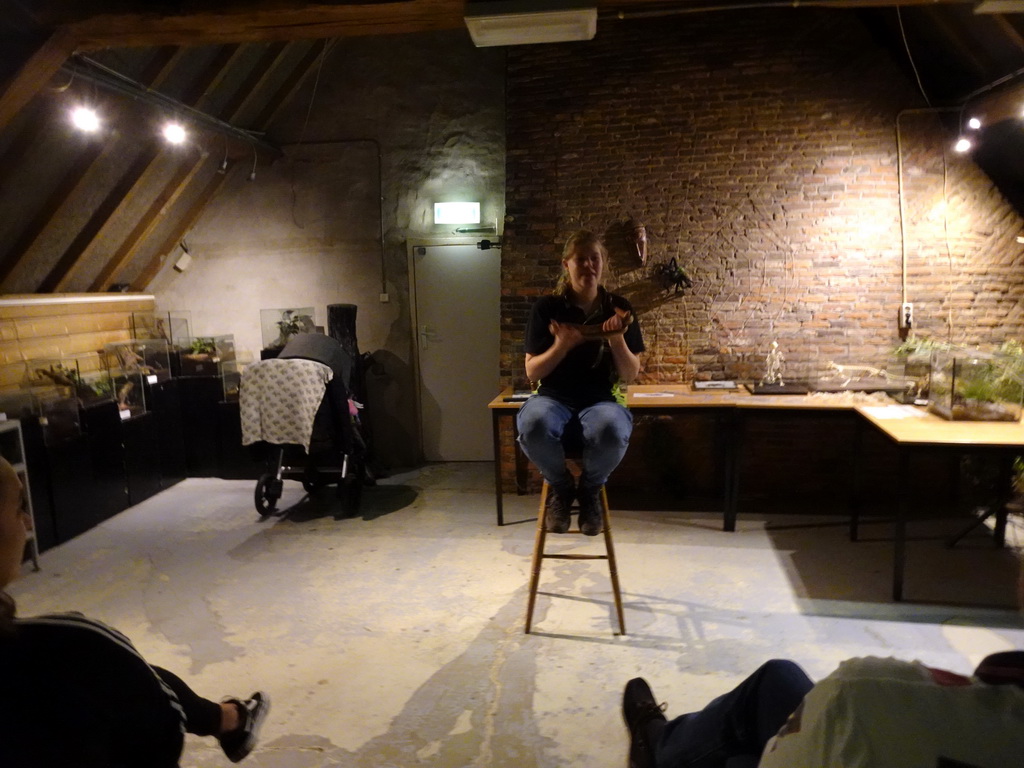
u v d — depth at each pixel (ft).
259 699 5.93
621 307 9.03
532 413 8.61
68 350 16.69
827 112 15.05
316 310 19.79
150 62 13.42
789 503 15.61
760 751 5.05
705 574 11.96
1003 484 12.51
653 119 15.64
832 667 8.98
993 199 14.76
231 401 18.54
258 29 10.26
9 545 3.59
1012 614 10.27
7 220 13.83
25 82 10.42
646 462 16.46
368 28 10.15
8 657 3.41
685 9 9.78
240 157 18.70
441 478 18.48
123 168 15.37
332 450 15.48
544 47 15.87
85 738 3.54
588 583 11.74
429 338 19.56
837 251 15.29
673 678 8.82
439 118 18.66
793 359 15.60
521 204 16.30
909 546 12.96
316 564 12.91
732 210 15.56
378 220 19.21
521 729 7.92
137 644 10.11
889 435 10.61
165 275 20.12
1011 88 12.46
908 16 13.47
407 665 9.35
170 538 14.43
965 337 15.02
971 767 2.81
